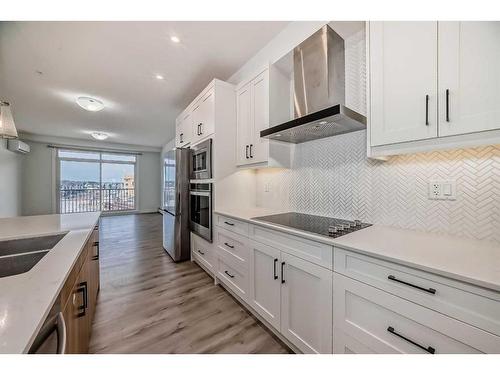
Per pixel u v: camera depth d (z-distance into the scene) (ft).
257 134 6.93
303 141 6.60
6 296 2.03
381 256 2.98
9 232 4.51
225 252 7.02
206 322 5.53
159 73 8.86
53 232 4.60
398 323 2.89
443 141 3.20
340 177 5.67
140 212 26.25
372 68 3.98
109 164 24.72
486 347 2.25
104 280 7.97
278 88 6.64
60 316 2.12
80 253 3.54
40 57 7.58
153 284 7.67
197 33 6.57
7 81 9.26
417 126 3.41
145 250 11.66
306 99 5.58
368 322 3.21
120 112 13.52
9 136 5.24
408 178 4.41
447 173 3.91
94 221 5.81
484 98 2.83
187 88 10.23
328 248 3.73
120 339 4.88
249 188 8.51
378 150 3.95
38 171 20.38
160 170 27.50
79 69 8.44
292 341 4.43
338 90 5.35
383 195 4.81
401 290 2.84
